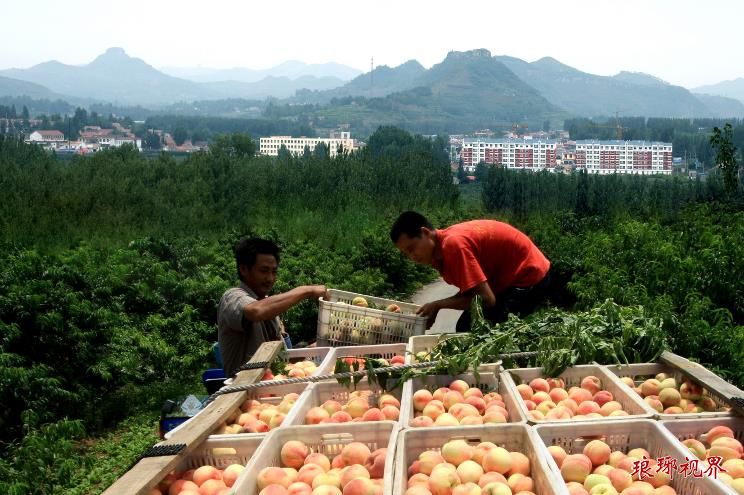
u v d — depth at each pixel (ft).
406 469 10.28
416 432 10.60
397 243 17.72
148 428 25.86
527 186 91.50
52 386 24.20
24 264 31.45
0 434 23.09
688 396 12.92
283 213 73.72
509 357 14.29
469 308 17.28
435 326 37.14
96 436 25.39
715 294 28.86
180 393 29.48
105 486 21.29
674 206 67.10
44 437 21.12
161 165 81.92
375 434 10.93
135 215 60.95
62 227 53.26
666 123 654.53
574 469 10.07
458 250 17.11
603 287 32.50
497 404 12.42
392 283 57.41
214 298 36.65
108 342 29.55
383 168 100.01
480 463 10.12
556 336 14.38
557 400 13.05
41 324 26.07
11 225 50.21
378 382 13.51
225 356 16.30
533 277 18.08
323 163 93.76
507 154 518.37
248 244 16.48
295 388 13.60
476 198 132.16
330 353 15.60
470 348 14.14
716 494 9.05
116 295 34.58
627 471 10.11
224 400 12.52
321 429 10.94
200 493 10.00
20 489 18.44
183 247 45.80
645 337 14.49
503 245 17.85
